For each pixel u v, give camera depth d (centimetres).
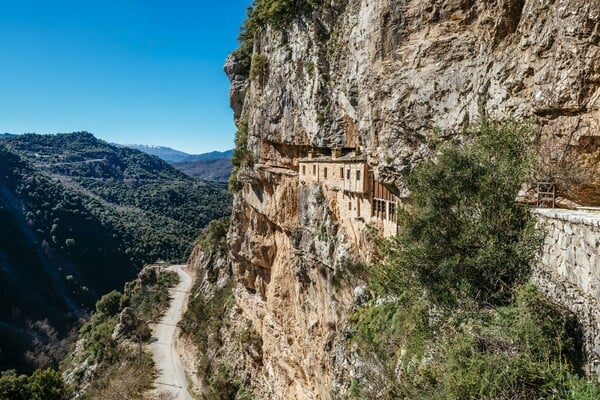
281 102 4134
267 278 5022
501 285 1394
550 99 1734
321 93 3472
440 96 2233
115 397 5441
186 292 9569
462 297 1405
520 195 1714
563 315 1100
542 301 1175
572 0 1644
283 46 4144
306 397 3628
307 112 3656
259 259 4944
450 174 1555
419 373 1448
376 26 2578
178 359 6500
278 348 4366
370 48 2659
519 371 1045
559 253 1182
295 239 3812
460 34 2200
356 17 3066
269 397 4438
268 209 4575
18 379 5250
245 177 5116
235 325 5834
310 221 3597
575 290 1069
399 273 1647
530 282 1280
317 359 3441
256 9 4844
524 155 1608
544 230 1301
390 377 1723
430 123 2275
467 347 1216
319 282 3447
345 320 2748
